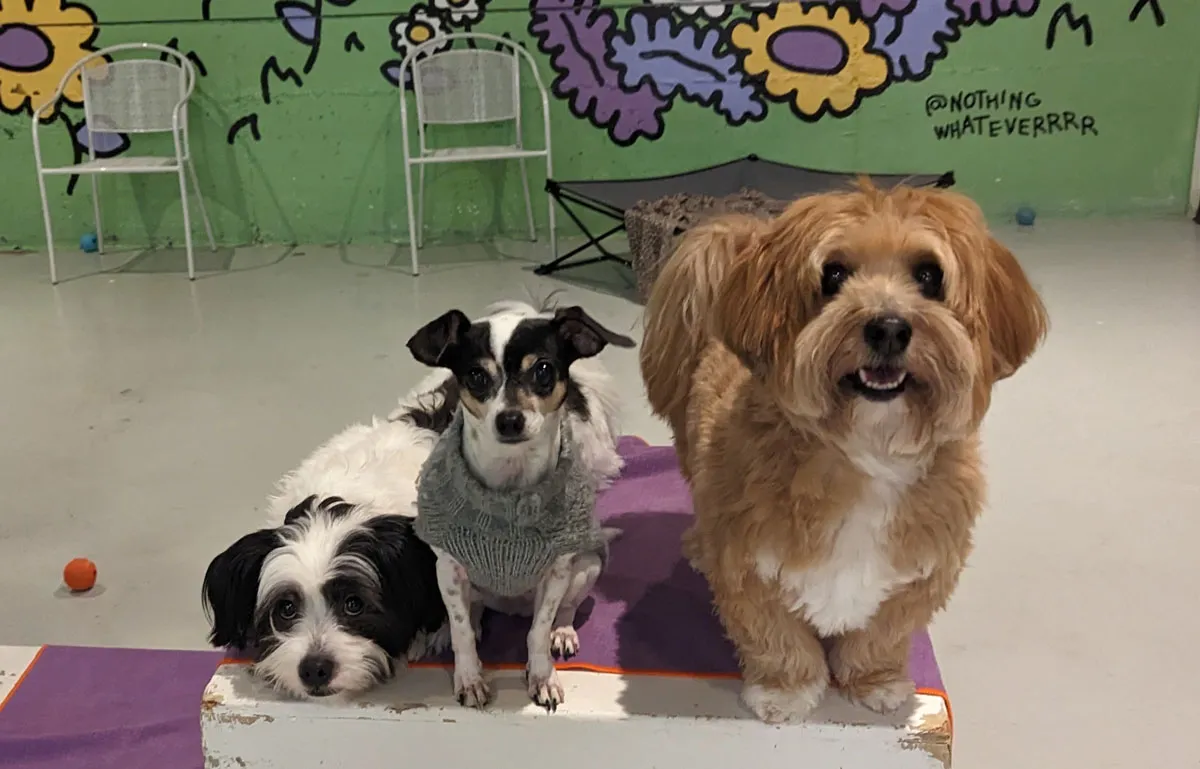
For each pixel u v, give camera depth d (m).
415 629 1.85
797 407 1.41
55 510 2.91
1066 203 5.79
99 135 5.61
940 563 1.56
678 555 2.27
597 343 1.74
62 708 2.16
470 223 5.80
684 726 1.73
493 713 1.76
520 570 1.71
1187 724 2.03
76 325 4.46
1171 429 3.22
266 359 4.00
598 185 5.06
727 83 5.59
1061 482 2.94
